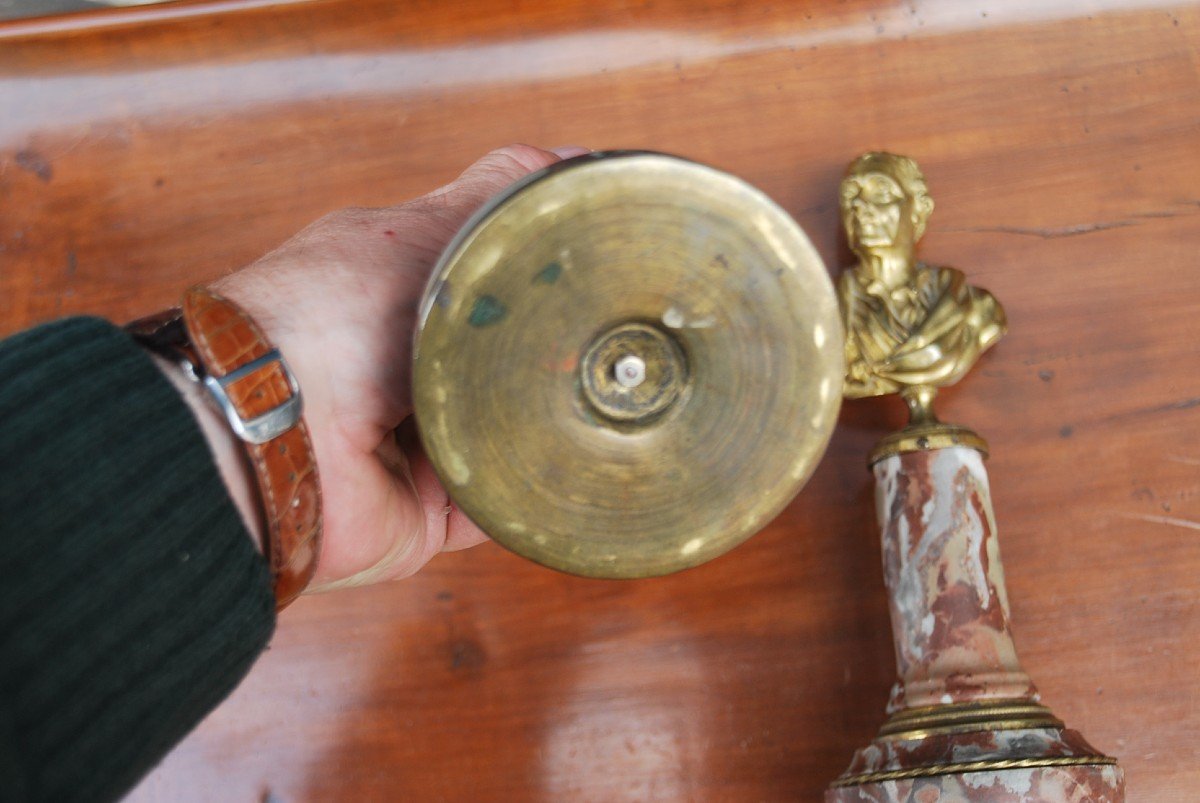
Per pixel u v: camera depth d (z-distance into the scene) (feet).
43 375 1.06
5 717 0.88
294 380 1.31
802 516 2.49
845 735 2.36
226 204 2.77
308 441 1.33
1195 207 2.57
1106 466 2.45
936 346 2.29
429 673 2.50
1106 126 2.63
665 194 1.18
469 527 1.87
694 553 1.33
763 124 2.68
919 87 2.67
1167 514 2.41
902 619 2.19
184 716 1.09
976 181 2.62
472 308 1.19
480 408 1.24
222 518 1.15
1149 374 2.50
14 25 2.75
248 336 1.29
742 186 1.19
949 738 1.98
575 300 1.21
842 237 2.57
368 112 2.78
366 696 2.50
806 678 2.41
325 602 2.55
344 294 1.48
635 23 2.73
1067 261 2.57
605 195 1.17
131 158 2.80
